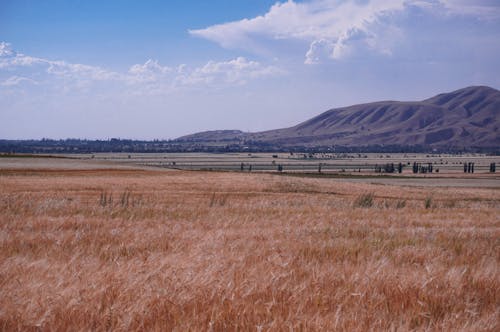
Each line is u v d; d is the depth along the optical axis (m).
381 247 10.16
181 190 50.75
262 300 5.61
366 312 5.35
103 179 62.50
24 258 7.69
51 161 90.38
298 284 6.48
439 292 6.29
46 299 5.52
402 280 6.71
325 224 15.77
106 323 5.01
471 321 5.29
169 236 11.36
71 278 6.43
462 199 52.88
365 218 18.81
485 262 8.38
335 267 7.54
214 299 5.67
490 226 16.97
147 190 49.53
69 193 41.97
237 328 4.88
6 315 5.12
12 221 14.55
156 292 5.81
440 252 9.52
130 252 9.05
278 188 57.47
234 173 77.31
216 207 23.12
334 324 4.89
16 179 59.06
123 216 17.45
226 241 10.51
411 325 5.17
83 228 13.07
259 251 8.96
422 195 55.88
